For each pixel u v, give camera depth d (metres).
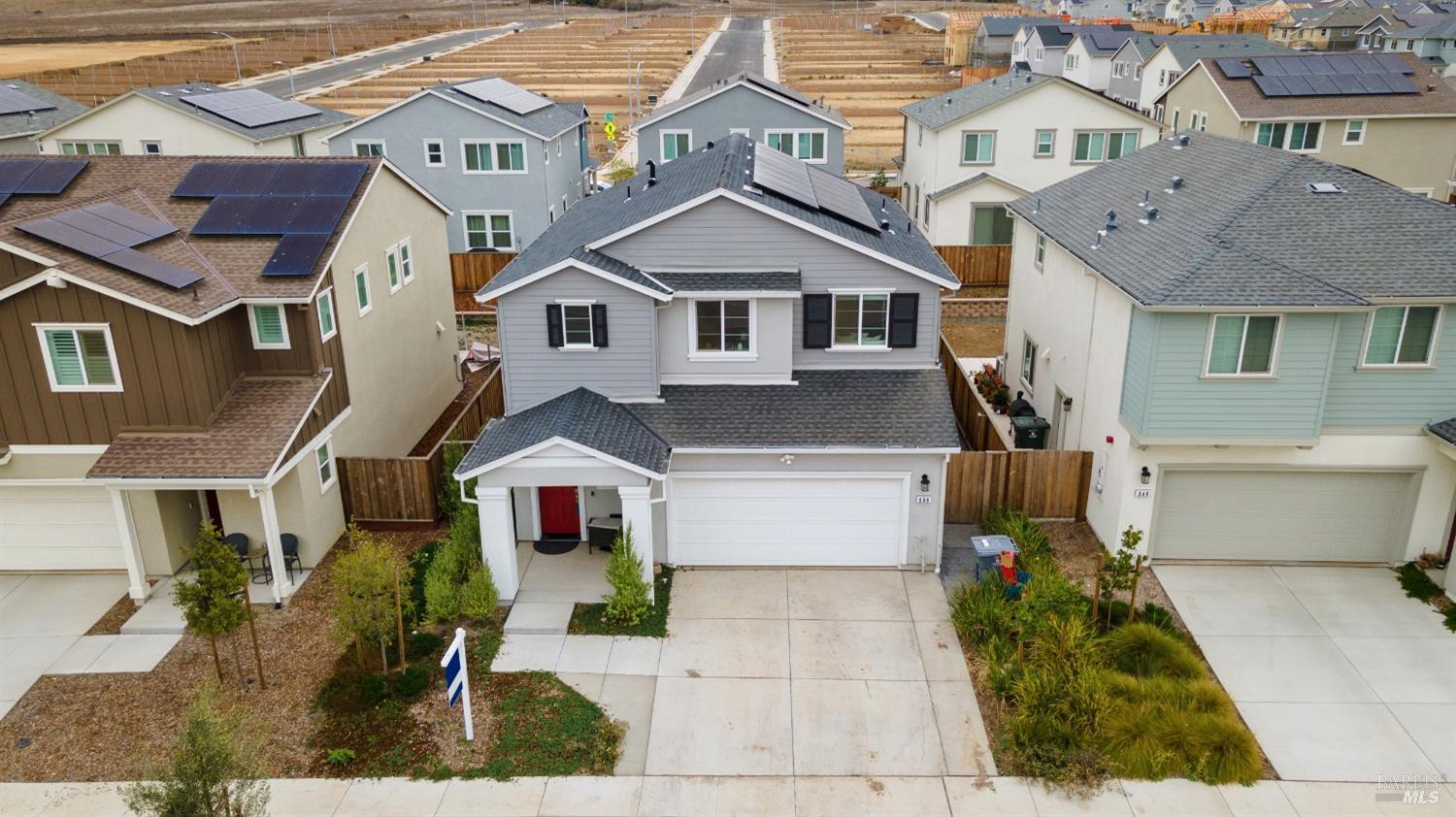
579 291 18.81
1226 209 19.45
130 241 18.69
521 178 38.66
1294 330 16.92
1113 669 16.00
